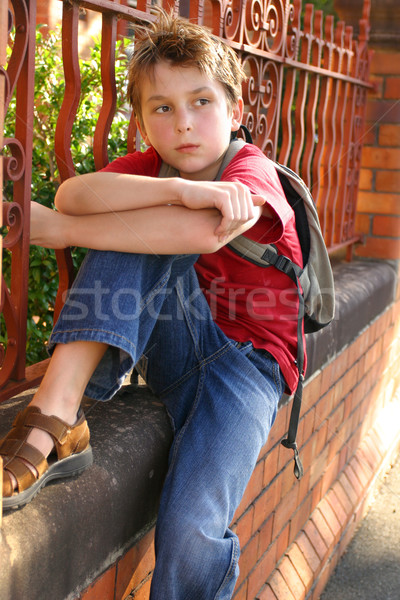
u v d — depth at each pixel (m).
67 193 1.43
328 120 3.07
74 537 1.22
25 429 1.25
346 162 3.36
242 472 1.44
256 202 1.35
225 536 1.44
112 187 1.39
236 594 2.06
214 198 1.31
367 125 3.65
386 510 3.40
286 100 2.63
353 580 2.85
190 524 1.33
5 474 1.16
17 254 1.49
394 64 3.54
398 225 3.70
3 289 1.45
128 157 1.66
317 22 2.74
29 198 1.46
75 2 1.54
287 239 1.62
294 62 2.51
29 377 1.61
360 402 3.37
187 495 1.37
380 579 2.86
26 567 1.09
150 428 1.53
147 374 1.60
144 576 1.55
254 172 1.44
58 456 1.26
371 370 3.51
